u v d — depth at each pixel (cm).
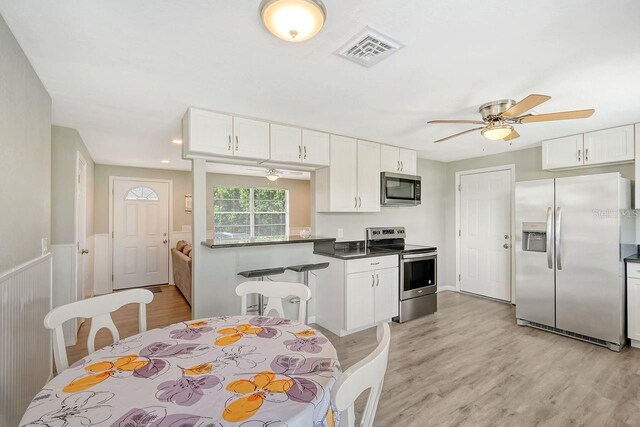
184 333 156
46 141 225
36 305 196
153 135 348
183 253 495
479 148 421
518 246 355
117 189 540
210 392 103
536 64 190
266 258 337
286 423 88
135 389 105
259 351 135
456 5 136
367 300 340
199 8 138
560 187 324
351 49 173
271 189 704
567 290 318
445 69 196
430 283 396
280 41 165
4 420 147
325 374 115
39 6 135
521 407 204
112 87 222
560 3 135
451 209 517
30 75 186
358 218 420
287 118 295
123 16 143
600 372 248
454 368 256
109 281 528
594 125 312
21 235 172
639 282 287
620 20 146
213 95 238
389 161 402
